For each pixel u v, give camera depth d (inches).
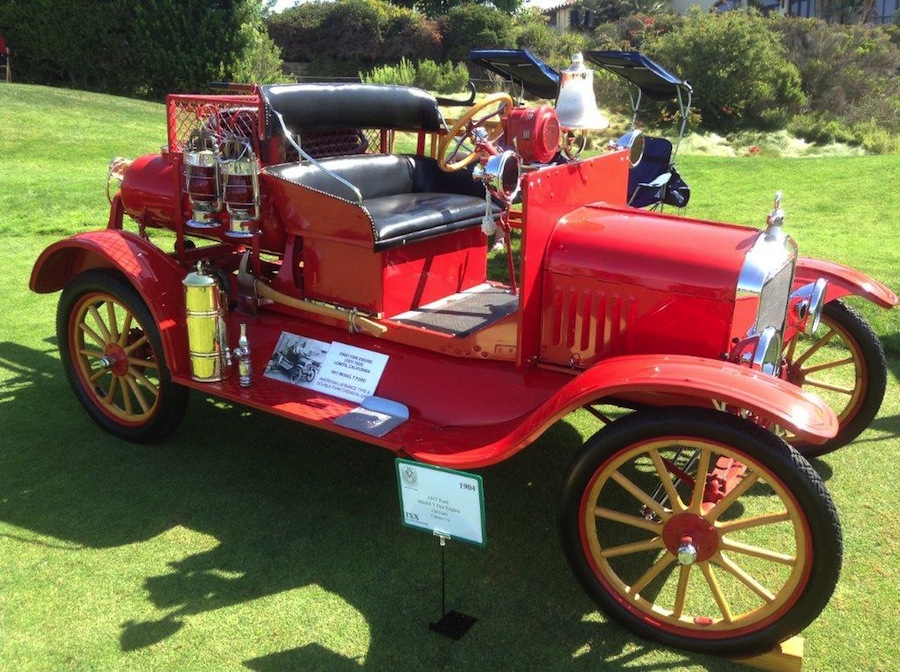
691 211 323.0
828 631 90.2
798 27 847.7
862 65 830.5
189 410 145.3
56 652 85.5
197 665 84.1
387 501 115.8
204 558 101.8
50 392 149.7
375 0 1178.6
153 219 137.0
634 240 98.6
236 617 91.2
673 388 80.2
